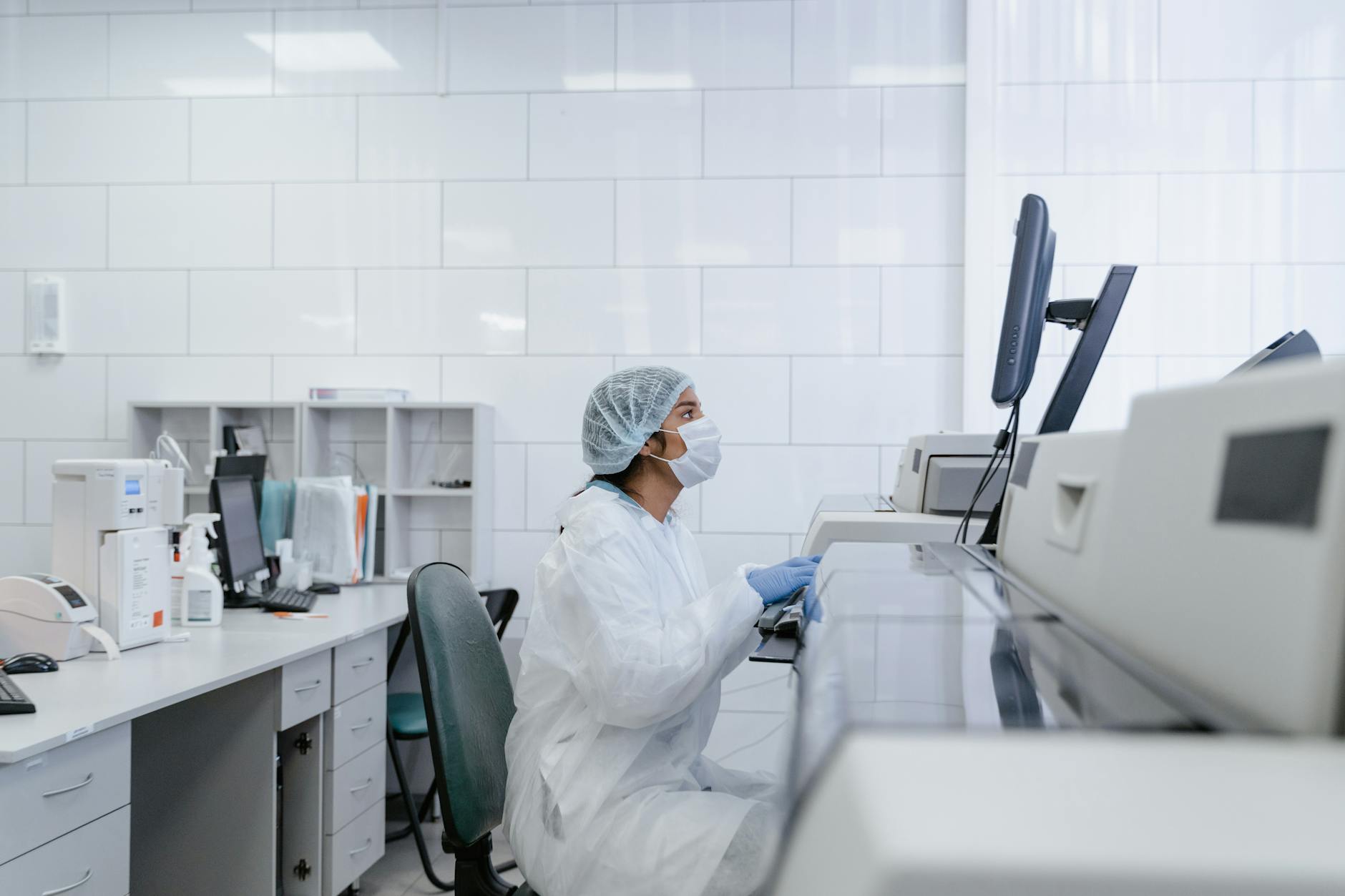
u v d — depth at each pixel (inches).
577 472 126.1
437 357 127.6
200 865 84.5
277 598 105.7
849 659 18.9
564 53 126.0
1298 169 115.0
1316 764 10.2
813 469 122.8
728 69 124.1
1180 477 17.1
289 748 90.8
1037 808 9.1
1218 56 116.1
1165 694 15.8
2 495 131.6
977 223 118.3
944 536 60.5
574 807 54.6
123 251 131.0
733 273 124.0
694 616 56.2
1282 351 52.9
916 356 121.9
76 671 73.5
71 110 131.5
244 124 129.8
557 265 126.2
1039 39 118.2
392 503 123.5
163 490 88.4
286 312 129.5
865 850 8.8
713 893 50.5
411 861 106.7
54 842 58.1
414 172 128.0
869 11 122.4
